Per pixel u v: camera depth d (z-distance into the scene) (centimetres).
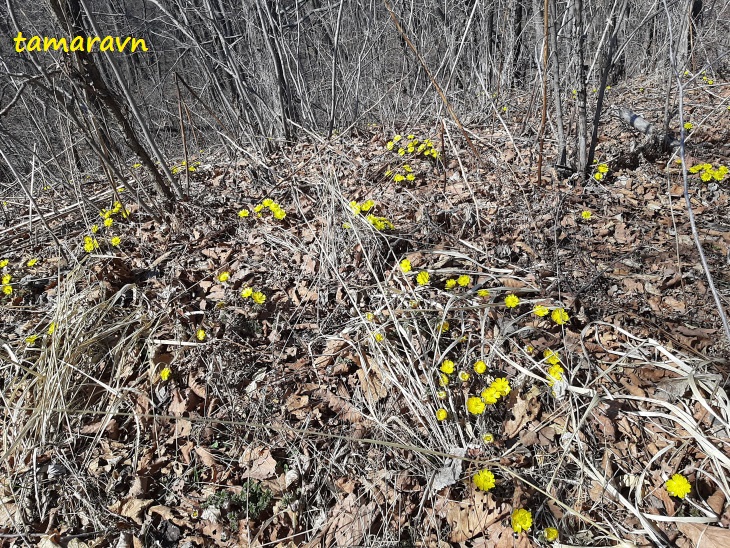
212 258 329
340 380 245
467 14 527
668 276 268
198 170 482
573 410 213
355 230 281
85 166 541
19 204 419
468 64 570
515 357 238
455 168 408
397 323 244
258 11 478
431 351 244
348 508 201
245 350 261
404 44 547
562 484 197
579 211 333
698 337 232
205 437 230
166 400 247
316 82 632
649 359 228
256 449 222
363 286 284
